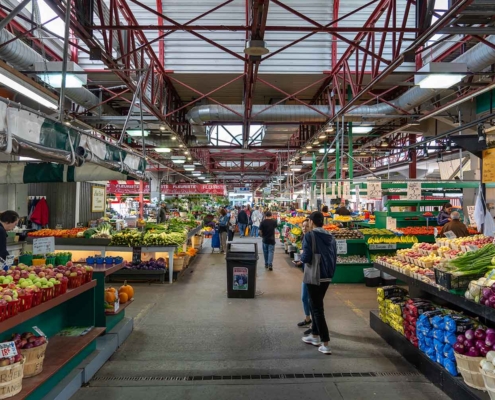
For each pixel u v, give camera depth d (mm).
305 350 4805
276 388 3779
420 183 10383
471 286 3592
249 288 7621
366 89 8180
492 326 3934
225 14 10469
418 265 5094
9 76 5070
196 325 5852
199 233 16219
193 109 12688
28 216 12445
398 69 10859
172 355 4641
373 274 8641
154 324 5902
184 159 18172
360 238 9453
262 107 12289
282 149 19297
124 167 5945
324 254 4777
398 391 3717
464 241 5527
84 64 10633
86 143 4520
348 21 10484
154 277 9258
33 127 3328
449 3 5754
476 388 3316
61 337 4195
